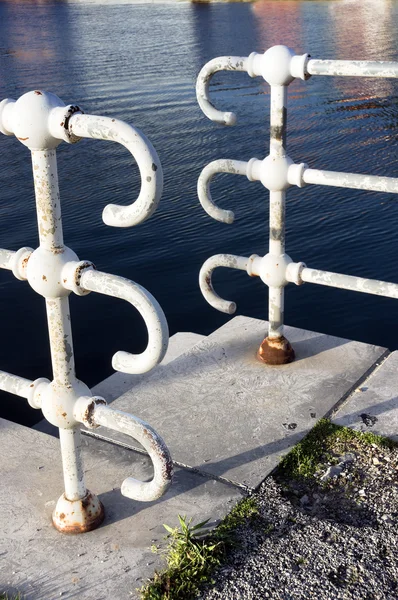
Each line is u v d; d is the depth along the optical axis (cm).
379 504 278
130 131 196
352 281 352
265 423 338
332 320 725
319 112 1812
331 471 299
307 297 777
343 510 277
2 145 1527
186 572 241
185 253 890
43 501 289
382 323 714
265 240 922
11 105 215
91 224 1000
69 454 261
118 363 223
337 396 360
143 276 829
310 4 5947
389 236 925
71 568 252
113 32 4234
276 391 367
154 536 266
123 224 207
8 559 257
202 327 715
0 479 303
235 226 972
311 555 251
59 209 224
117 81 2372
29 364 628
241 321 450
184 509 281
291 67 336
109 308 732
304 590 236
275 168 355
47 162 217
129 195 1138
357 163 1296
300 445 318
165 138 1536
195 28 4309
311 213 1020
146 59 2955
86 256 888
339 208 1035
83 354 644
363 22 4231
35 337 679
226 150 1414
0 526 275
